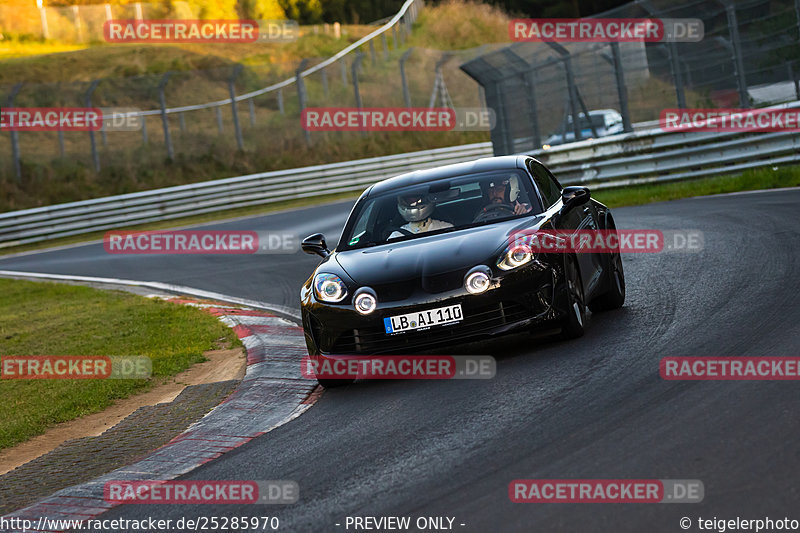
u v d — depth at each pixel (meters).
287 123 133.38
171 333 34.69
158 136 129.12
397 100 144.75
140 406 24.67
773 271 26.19
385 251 22.62
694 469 12.02
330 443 16.98
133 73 149.25
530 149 83.81
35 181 113.31
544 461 13.47
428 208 24.06
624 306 25.61
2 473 19.89
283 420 19.98
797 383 14.98
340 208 84.62
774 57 72.88
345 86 145.88
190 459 17.94
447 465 14.16
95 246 83.38
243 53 182.25
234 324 34.28
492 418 16.36
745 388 15.27
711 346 18.73
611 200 59.06
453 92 148.88
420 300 20.73
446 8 195.62
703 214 43.66
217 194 101.62
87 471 18.56
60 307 47.34
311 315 21.91
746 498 10.81
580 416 15.46
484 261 20.91
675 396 15.55
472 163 26.02
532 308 20.80
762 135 55.59
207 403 23.05
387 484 13.79
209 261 59.97
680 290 26.22
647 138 62.38
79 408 25.23
